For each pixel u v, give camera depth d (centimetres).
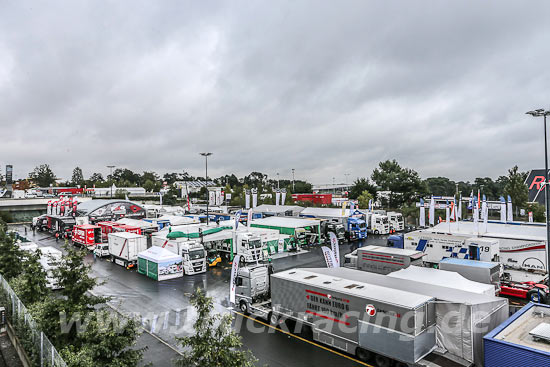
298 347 1572
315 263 3375
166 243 3369
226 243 3656
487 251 2578
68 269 1315
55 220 5391
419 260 2425
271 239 3784
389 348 1290
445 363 1289
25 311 1459
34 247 3192
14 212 8081
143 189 15000
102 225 4150
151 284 2678
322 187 17288
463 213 6606
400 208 8012
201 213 6938
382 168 10325
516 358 1083
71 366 993
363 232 4775
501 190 11762
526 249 2727
